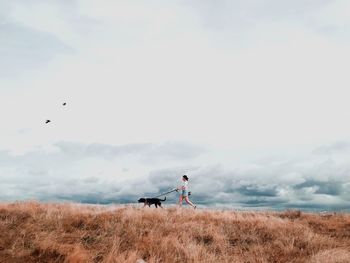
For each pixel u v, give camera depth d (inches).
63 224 405.4
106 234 388.8
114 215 468.8
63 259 314.5
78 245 334.0
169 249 356.8
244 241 418.0
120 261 314.0
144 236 393.1
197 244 387.9
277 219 523.2
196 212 558.6
